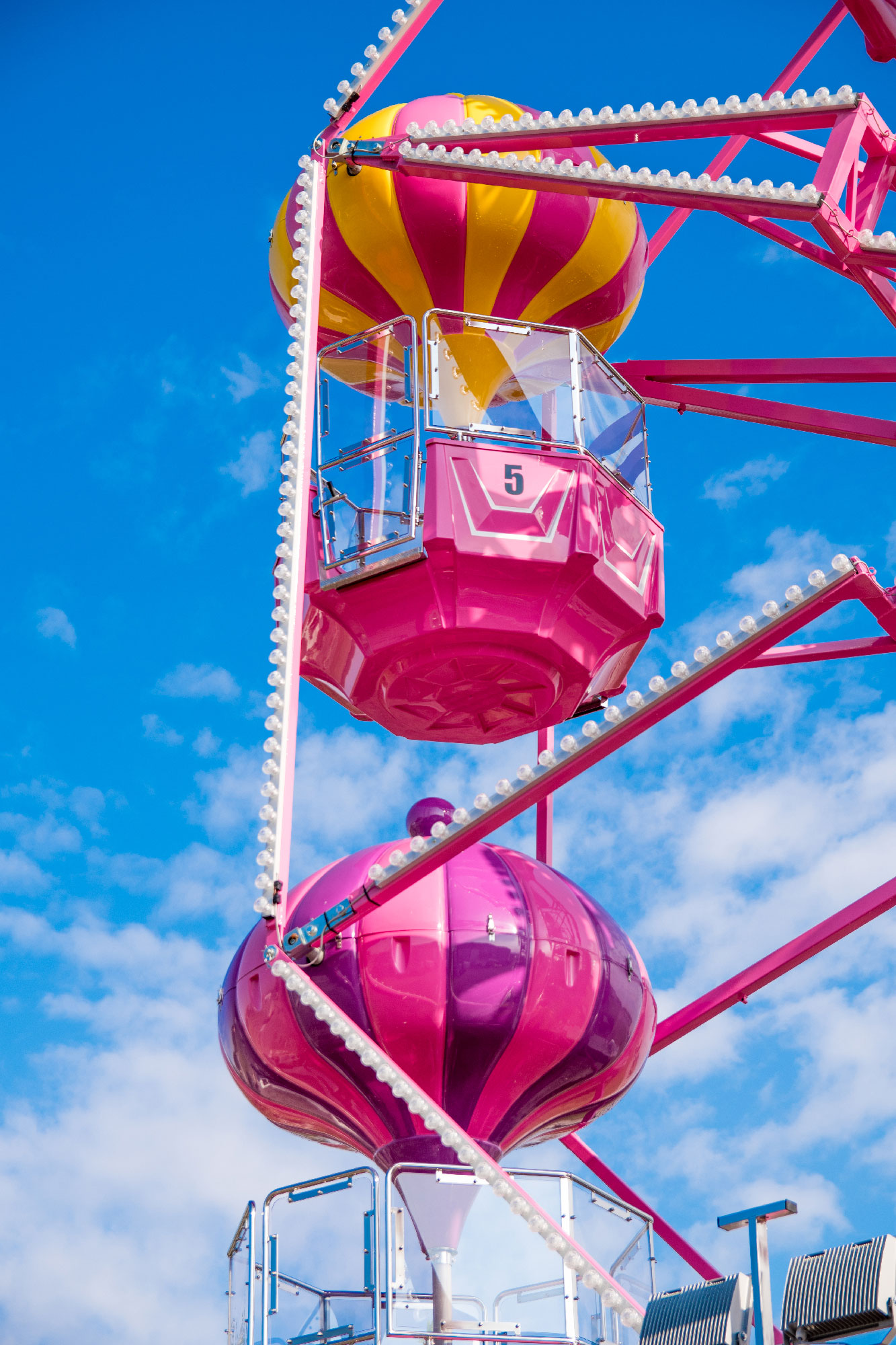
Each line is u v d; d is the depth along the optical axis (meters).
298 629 18.38
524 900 22.19
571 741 16.52
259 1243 19.28
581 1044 21.91
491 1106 21.88
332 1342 18.52
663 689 15.95
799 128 17.75
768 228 22.73
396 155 20.16
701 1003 23.58
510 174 19.23
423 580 20.75
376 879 17.42
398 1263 19.09
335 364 22.11
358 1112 22.14
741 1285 11.23
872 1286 10.67
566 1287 18.91
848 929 22.45
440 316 21.91
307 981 16.48
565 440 21.52
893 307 17.94
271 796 17.53
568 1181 19.70
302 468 19.19
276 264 24.78
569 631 21.25
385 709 22.48
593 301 23.98
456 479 20.75
